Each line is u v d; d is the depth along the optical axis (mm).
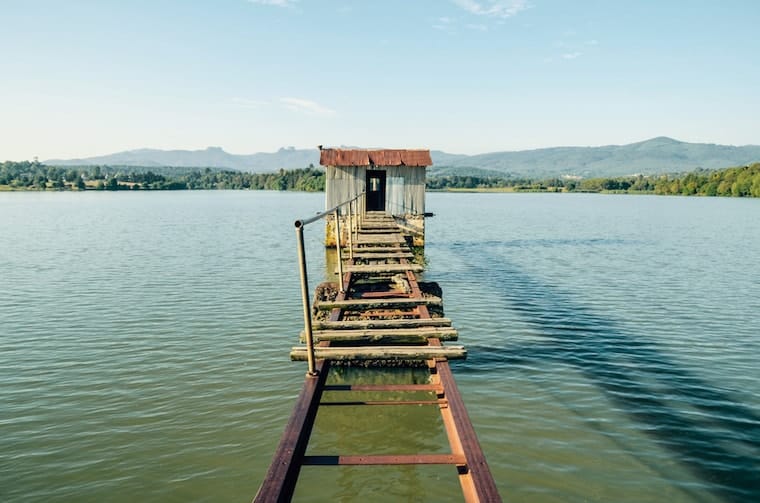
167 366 11992
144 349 13227
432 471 7941
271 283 22031
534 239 41500
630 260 29797
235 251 32562
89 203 104562
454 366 12141
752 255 31969
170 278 23094
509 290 21016
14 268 25672
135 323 15664
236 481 7547
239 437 8773
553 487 7434
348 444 8703
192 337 14227
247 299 18938
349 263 15180
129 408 9844
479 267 27016
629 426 9266
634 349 13492
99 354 12852
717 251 33969
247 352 12984
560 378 11445
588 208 95812
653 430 9125
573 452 8367
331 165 29266
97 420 9359
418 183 29875
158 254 30984
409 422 9516
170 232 45406
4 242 37094
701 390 10859
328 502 7172
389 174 29797
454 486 7547
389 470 7961
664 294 20391
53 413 9641
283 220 60656
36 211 76938
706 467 7988
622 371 11898
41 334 14531
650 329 15344
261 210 81875
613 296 19938
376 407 10117
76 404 10016
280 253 31672
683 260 29734
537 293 20453
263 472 7777
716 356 12992
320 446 8633
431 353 6977
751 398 10477
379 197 33656
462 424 5090
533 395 10523
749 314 17219
